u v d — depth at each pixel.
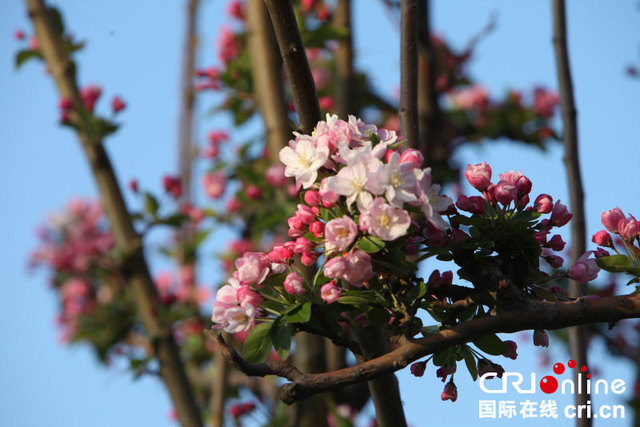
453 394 2.80
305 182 2.55
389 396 3.01
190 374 7.65
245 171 7.04
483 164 2.76
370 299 2.53
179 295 7.45
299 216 2.62
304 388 2.22
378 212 2.35
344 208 2.50
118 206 5.98
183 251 7.34
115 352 8.28
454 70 8.13
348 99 6.36
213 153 7.71
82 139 6.04
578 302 2.51
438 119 6.48
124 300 8.43
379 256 2.51
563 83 4.62
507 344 2.77
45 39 6.32
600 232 2.88
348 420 4.89
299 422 5.60
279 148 5.11
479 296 2.58
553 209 2.76
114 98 6.05
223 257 7.19
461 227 2.75
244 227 7.29
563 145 4.55
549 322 2.49
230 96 7.34
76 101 6.10
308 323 2.53
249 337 2.49
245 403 6.47
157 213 6.05
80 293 9.39
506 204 2.69
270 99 5.23
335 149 2.61
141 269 5.94
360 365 2.31
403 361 2.34
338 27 5.81
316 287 2.57
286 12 2.77
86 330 8.38
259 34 5.34
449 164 7.88
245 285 2.56
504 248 2.66
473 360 2.75
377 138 2.54
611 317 2.50
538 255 2.65
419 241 2.65
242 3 7.98
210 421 6.13
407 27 3.41
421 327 2.60
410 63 3.38
